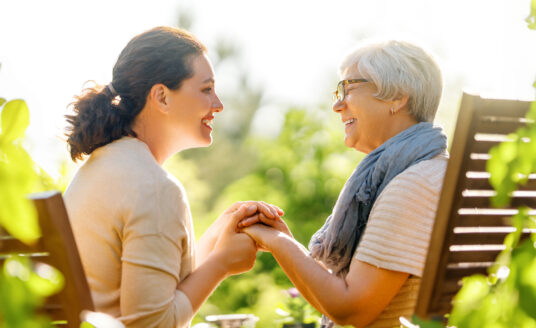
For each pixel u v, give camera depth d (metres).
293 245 2.41
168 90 2.40
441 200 1.82
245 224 2.53
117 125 2.35
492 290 1.65
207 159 24.06
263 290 7.84
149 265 2.08
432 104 2.57
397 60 2.53
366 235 2.33
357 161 8.97
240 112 26.20
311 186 8.73
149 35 2.44
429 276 1.86
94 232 2.15
